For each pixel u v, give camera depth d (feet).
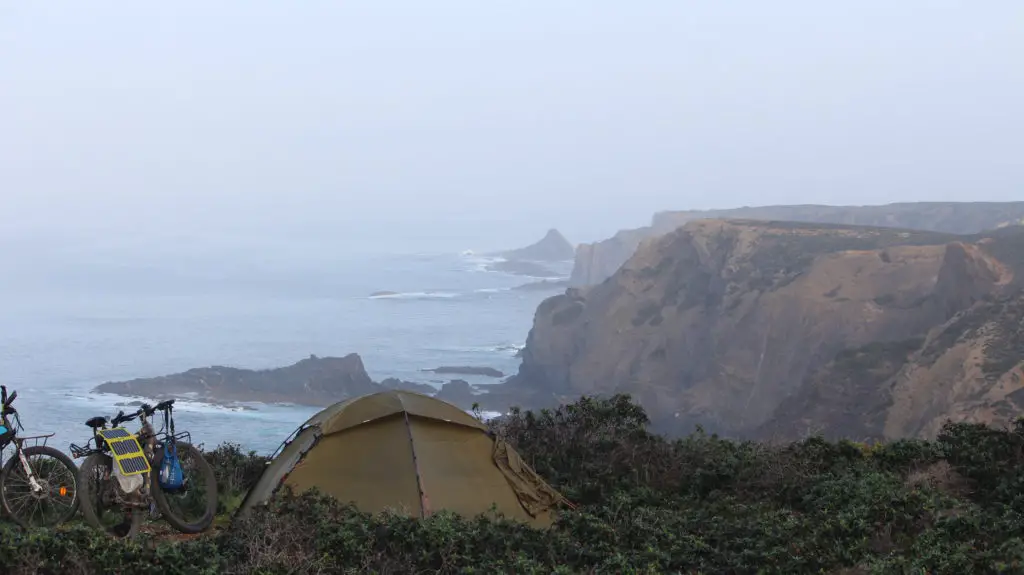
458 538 32.32
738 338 373.20
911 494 36.22
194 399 409.28
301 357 614.75
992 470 40.40
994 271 310.86
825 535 33.78
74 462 34.96
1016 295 281.74
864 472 41.22
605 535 34.47
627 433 46.68
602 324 433.89
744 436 342.64
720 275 410.72
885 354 290.97
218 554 31.12
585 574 31.42
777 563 31.83
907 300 344.28
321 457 37.11
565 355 449.89
